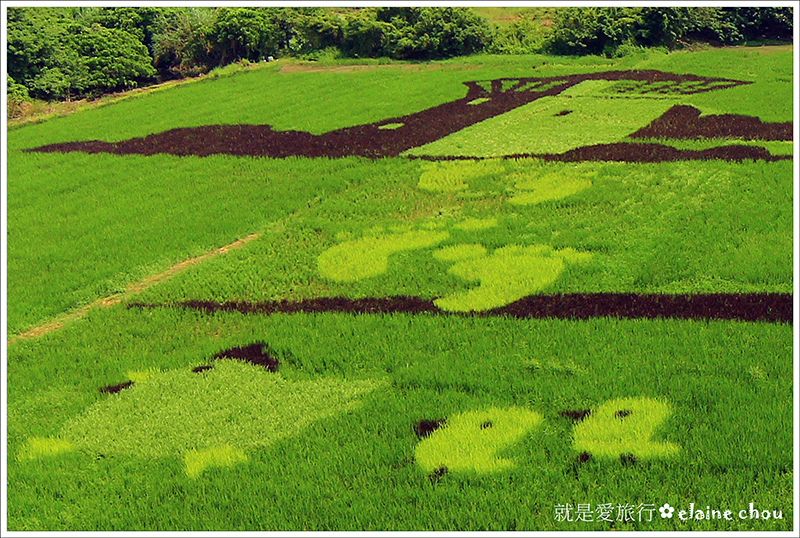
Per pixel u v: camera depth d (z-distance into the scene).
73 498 10.77
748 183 22.00
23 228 23.67
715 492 9.60
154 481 11.00
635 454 10.45
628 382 12.40
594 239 19.30
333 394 13.09
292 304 17.47
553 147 27.50
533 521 9.38
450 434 11.33
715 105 32.09
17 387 14.56
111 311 17.72
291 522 9.75
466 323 15.38
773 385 11.96
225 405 12.99
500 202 22.64
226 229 22.33
